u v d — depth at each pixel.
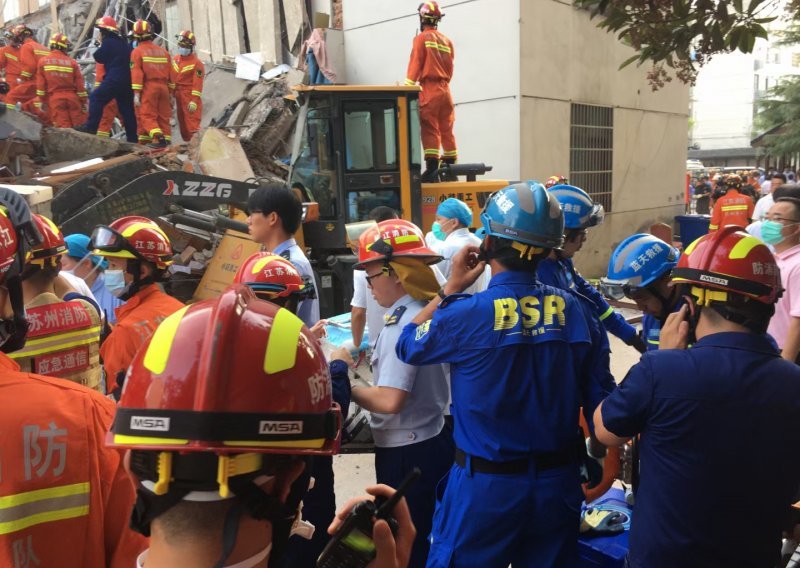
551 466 2.11
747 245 1.73
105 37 9.72
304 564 2.43
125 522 1.40
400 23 11.81
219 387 0.87
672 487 1.68
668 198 14.52
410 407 2.60
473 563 2.12
